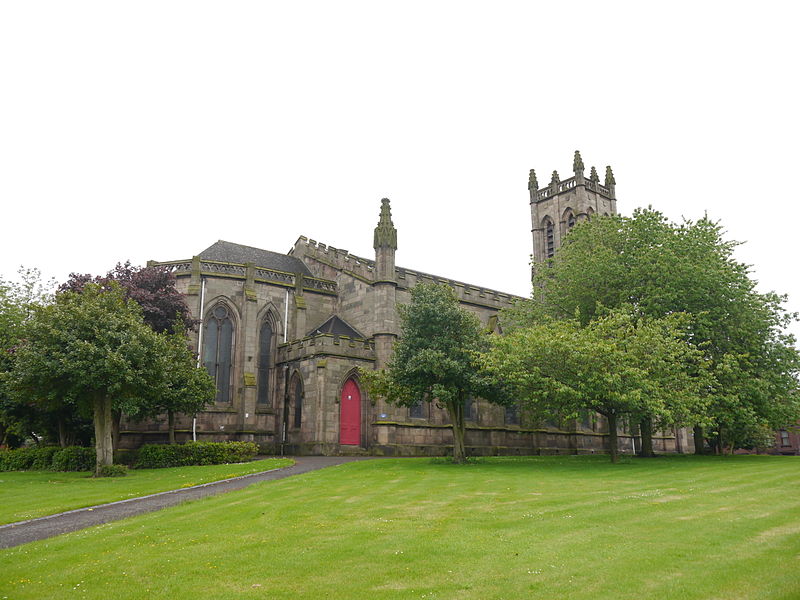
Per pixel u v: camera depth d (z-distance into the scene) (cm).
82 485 3262
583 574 1308
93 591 1277
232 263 6269
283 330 6278
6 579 1380
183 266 6159
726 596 1150
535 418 4581
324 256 7006
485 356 4041
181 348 4744
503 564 1395
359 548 1561
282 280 6431
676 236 4838
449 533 1720
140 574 1393
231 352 6034
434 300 4381
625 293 4641
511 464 4125
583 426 7106
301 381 5725
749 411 4212
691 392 4009
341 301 6562
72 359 3678
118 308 4062
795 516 1880
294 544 1633
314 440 5378
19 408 4950
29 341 3928
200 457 4372
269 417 5994
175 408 4734
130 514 2311
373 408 5603
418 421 5766
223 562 1470
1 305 5459
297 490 2775
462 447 4306
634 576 1284
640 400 3788
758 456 4925
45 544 1752
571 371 3884
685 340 4622
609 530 1731
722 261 4859
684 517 1906
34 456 4681
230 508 2286
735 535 1625
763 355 4641
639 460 4466
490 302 6962
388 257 6006
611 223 5241
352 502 2358
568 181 9044
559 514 2002
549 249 9244
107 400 3919
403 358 4288
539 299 5716
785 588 1175
